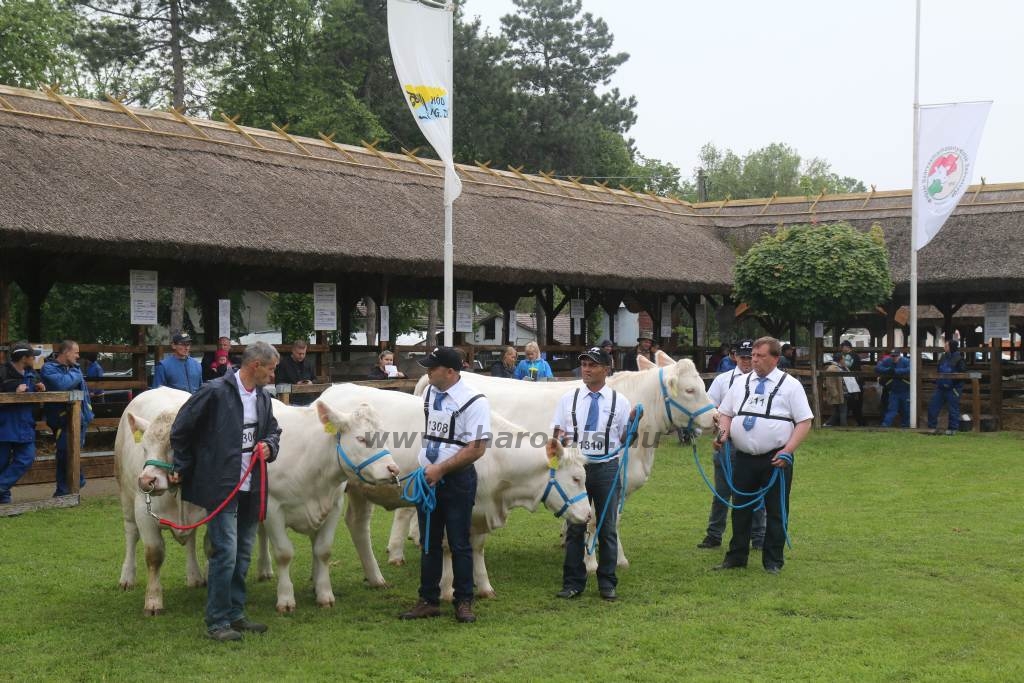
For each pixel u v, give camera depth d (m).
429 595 7.17
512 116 40.12
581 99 45.25
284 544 7.27
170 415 6.68
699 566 8.80
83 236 12.13
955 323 33.69
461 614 7.05
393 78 38.56
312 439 7.20
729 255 25.45
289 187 16.50
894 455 16.56
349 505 8.07
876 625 6.93
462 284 21.69
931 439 18.70
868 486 13.34
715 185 78.56
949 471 14.73
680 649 6.41
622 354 23.91
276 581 8.29
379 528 10.59
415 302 34.31
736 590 7.94
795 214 26.91
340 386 8.36
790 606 7.41
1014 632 6.77
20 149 13.30
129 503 7.79
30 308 15.09
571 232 21.17
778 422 8.38
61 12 27.69
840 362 24.12
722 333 26.72
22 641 6.54
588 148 41.84
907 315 34.62
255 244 13.94
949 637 6.65
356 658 6.23
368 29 37.53
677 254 23.42
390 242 16.08
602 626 6.94
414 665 6.10
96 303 27.36
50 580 8.06
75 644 6.47
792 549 9.45
